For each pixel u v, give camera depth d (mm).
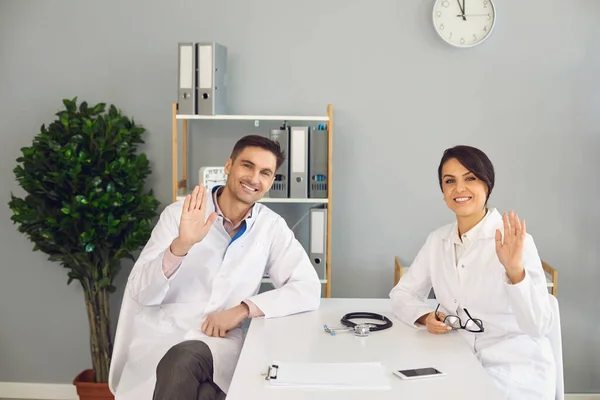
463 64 3615
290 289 2504
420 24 3607
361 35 3625
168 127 3701
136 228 3422
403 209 3697
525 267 2158
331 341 2145
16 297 3812
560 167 3629
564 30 3578
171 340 2422
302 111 3666
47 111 3703
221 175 3322
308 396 1668
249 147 2469
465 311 2275
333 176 3689
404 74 3633
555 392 2275
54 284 3797
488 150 3645
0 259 3795
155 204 3510
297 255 2607
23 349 3842
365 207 3701
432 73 3629
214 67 3336
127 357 2479
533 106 3615
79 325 3818
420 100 3643
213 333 2363
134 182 3438
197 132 3709
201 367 2170
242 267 2523
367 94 3648
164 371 2109
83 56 3678
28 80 3693
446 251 2373
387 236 3711
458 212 2273
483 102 3627
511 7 3580
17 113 3707
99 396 3549
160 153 3713
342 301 2709
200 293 2504
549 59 3594
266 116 3379
